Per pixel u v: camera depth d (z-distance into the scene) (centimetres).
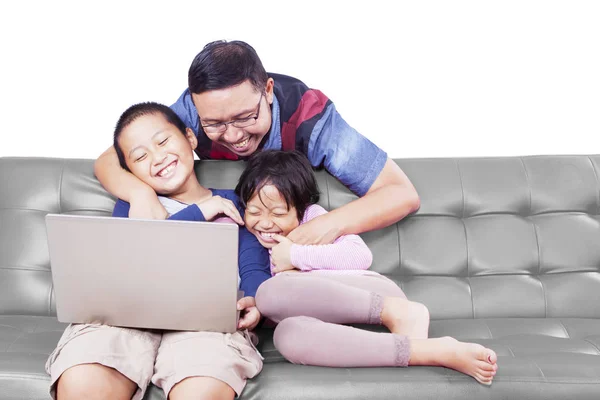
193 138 221
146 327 167
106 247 157
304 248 202
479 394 164
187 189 215
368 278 195
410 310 180
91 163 231
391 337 168
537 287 221
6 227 223
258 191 201
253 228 208
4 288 218
